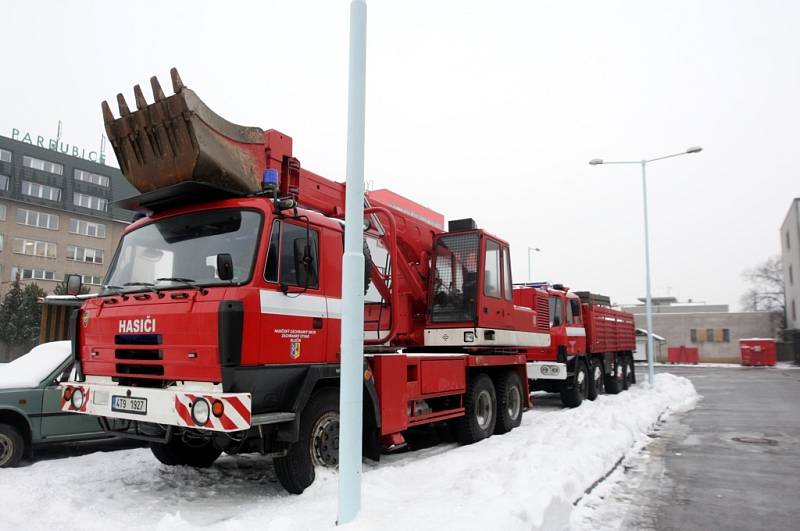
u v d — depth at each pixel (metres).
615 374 18.86
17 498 5.25
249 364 4.95
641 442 9.38
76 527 4.66
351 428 4.38
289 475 5.46
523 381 10.76
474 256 9.16
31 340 34.47
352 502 4.32
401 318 8.83
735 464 7.73
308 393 5.46
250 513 4.89
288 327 5.39
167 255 5.68
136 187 5.77
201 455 6.91
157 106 5.45
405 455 8.04
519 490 5.06
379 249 8.12
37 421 7.21
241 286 5.05
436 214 10.05
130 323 5.41
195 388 4.91
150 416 5.01
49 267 50.25
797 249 48.59
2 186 47.81
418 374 7.41
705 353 56.06
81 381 5.92
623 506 5.73
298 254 5.58
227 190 5.54
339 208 7.21
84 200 53.31
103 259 54.47
